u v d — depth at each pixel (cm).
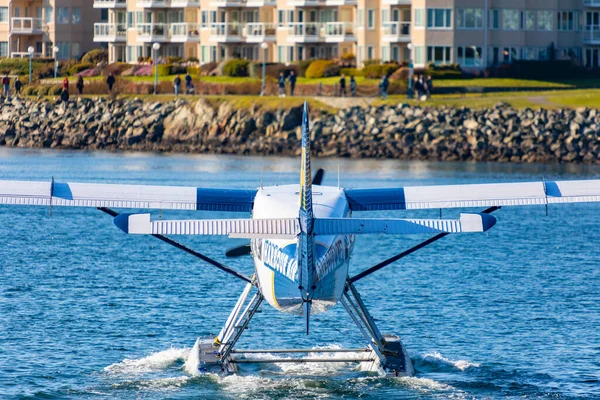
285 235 7775
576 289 13888
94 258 16275
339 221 7906
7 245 17438
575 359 10238
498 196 9044
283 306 8444
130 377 9438
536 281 14450
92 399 8756
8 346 10594
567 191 9012
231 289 13850
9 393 8938
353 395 8800
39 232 19062
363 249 17450
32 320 11806
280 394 8819
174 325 11688
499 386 9175
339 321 11994
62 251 16912
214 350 9600
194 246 17675
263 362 9531
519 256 16625
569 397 8888
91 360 10094
